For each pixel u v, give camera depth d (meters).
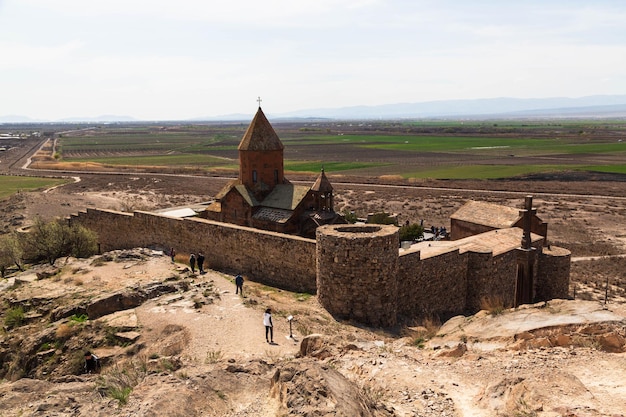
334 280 21.89
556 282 28.59
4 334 21.59
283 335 18.62
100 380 11.70
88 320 20.98
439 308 24.89
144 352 17.45
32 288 26.30
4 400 10.45
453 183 93.06
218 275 28.52
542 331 13.36
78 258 34.94
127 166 134.50
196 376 10.84
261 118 40.97
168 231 35.78
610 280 34.62
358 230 23.02
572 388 9.84
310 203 38.19
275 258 28.06
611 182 90.69
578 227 56.00
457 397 10.68
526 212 25.92
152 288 23.98
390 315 21.50
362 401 9.38
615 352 12.30
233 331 18.80
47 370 17.80
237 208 40.00
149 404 9.21
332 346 14.70
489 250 26.08
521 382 10.30
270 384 10.76
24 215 64.44
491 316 15.94
